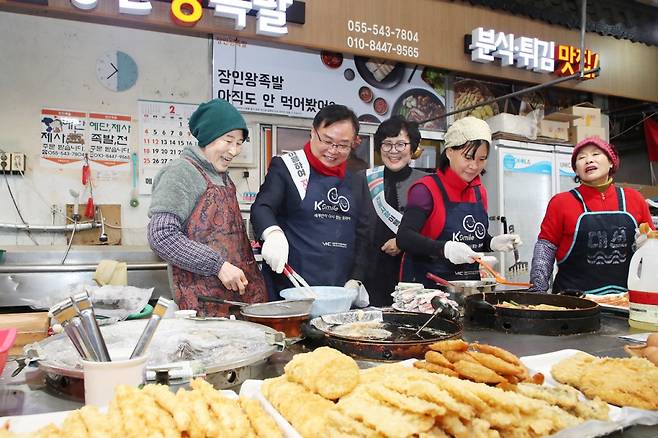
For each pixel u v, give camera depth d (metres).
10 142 3.48
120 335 1.32
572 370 1.11
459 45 4.33
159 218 2.02
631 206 2.65
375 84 4.48
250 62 4.04
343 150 2.64
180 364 1.04
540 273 2.62
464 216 2.77
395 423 0.76
